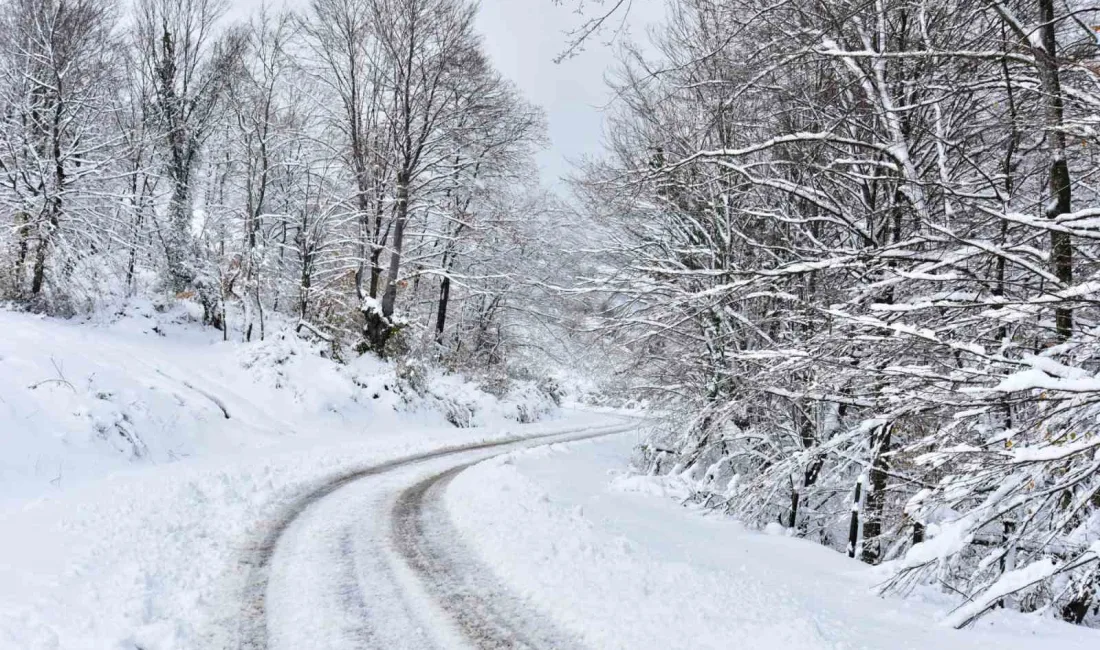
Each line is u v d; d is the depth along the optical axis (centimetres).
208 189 2912
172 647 452
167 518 802
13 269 1909
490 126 2592
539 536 772
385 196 2505
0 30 2225
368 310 2558
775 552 886
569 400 4562
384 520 884
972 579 646
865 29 840
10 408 1116
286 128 2411
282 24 2330
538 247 2825
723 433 1305
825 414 1099
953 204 820
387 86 2469
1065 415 530
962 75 836
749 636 480
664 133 1286
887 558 875
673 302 1256
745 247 1303
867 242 949
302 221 2428
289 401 1992
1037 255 632
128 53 2541
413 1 2384
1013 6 746
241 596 562
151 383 1548
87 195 2103
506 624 516
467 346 3541
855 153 946
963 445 533
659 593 572
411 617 525
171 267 2361
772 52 802
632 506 1162
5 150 2038
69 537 677
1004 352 671
